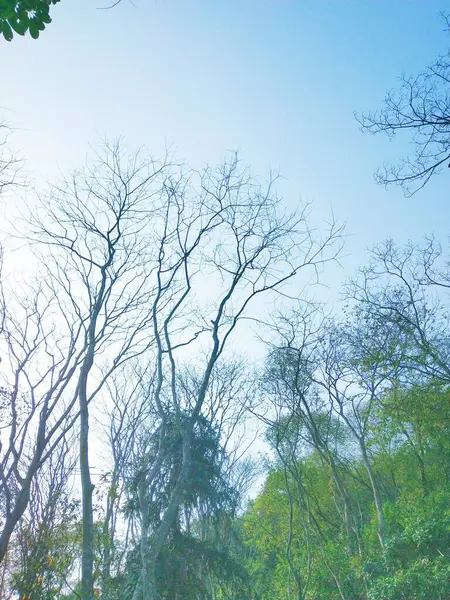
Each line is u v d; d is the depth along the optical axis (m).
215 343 20.91
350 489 46.16
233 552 35.66
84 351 21.59
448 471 37.25
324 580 35.62
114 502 23.97
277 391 36.84
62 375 21.33
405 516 33.00
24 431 21.53
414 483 38.34
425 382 27.31
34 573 21.03
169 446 26.56
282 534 39.81
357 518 40.41
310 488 40.50
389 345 28.48
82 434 19.36
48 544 21.59
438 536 29.38
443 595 25.58
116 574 24.14
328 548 35.38
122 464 29.50
